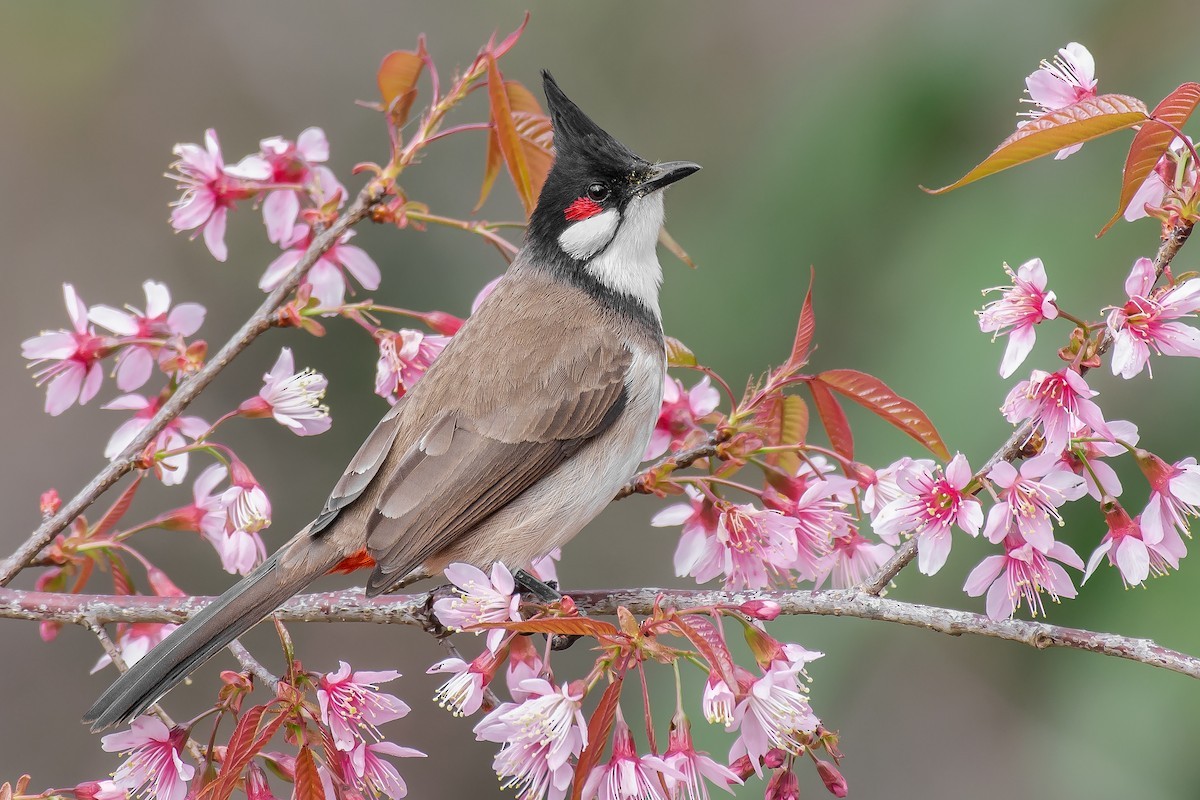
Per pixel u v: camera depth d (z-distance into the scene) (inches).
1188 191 229.5
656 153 570.6
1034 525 232.8
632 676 432.8
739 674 222.7
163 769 237.3
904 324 395.2
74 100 594.6
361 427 542.0
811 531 268.4
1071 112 219.0
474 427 286.5
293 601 274.2
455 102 292.2
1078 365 232.2
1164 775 366.3
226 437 540.4
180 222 309.7
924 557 237.8
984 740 457.4
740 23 577.0
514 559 288.5
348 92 601.6
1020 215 391.5
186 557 530.6
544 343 295.7
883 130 422.6
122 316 293.6
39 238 576.4
